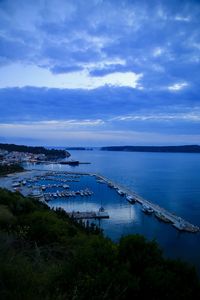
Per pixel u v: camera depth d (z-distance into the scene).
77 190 102.50
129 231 52.59
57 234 18.44
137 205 76.44
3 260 6.38
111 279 7.36
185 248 44.25
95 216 61.84
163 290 8.20
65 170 179.62
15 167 161.50
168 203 78.56
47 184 116.56
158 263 9.75
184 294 8.47
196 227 53.84
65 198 87.12
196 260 39.44
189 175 150.12
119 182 123.88
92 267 8.09
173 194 92.56
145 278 8.42
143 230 53.44
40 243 15.89
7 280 5.57
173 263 10.20
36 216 23.70
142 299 7.82
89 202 81.19
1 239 8.07
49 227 18.89
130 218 62.34
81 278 7.21
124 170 179.88
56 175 147.75
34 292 5.67
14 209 30.44
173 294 8.19
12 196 39.31
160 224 57.66
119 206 75.44
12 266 6.12
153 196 89.31
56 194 90.44
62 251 11.65
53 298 5.73
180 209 71.44
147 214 66.00
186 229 52.66
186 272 9.83
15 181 119.06
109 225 56.53
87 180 131.38
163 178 137.25
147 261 9.38
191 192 96.00
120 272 7.95
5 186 105.19
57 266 8.41
